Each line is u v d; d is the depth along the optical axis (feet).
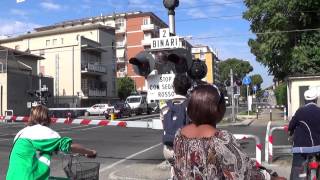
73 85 237.86
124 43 360.48
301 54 116.67
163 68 37.40
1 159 48.70
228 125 106.93
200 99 11.02
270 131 41.24
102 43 262.26
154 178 36.14
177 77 23.53
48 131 16.62
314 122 24.50
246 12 126.41
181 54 34.12
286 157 43.70
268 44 121.49
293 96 110.93
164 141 23.22
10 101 174.70
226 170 10.34
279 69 128.47
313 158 24.54
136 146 62.44
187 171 10.68
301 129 24.72
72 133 85.20
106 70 261.85
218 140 10.52
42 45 256.93
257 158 34.32
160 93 37.45
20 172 16.02
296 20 119.75
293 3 114.73
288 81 116.47
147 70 36.63
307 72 117.50
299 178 24.77
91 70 242.99
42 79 193.36
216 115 11.03
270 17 122.21
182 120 22.75
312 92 24.88
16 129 94.94
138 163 46.01
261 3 122.31
